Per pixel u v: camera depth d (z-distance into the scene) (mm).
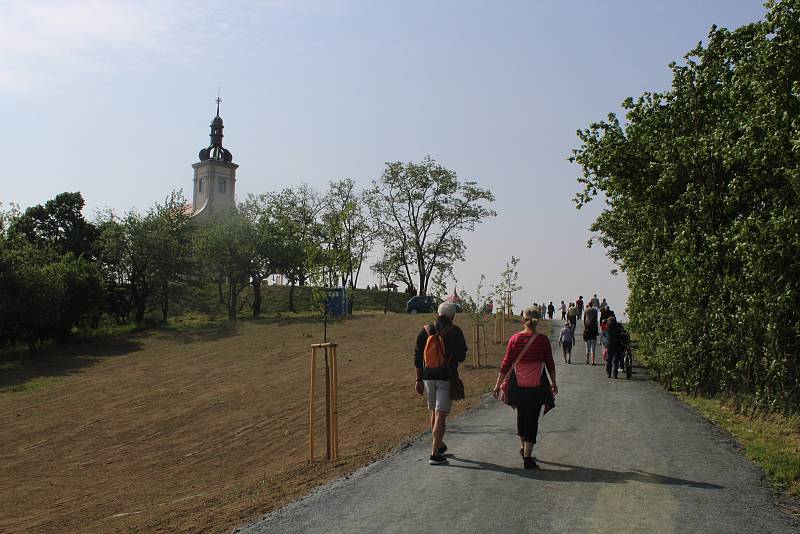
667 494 7449
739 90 14297
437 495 7492
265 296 70125
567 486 7789
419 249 70250
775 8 12945
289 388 27000
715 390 16031
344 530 6418
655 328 19219
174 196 60094
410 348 36750
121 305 56656
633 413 13562
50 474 17922
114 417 24984
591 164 20125
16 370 38125
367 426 16641
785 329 12805
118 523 10078
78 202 67875
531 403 8695
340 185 71312
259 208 62156
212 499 10047
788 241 12188
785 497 7410
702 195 15641
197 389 29250
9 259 43812
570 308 33844
